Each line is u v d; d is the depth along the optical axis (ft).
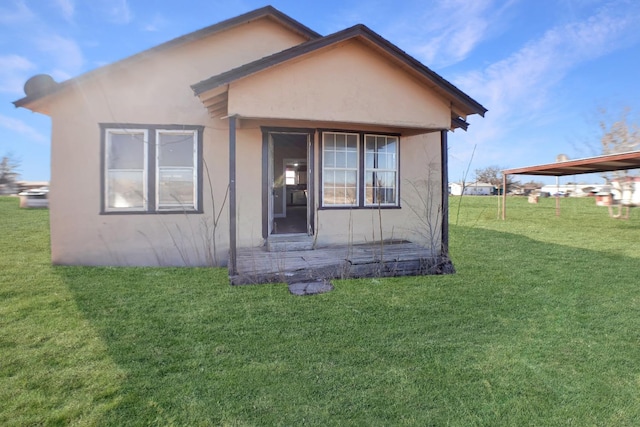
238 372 9.38
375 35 18.26
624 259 24.67
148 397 8.23
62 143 21.54
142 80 22.33
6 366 9.52
